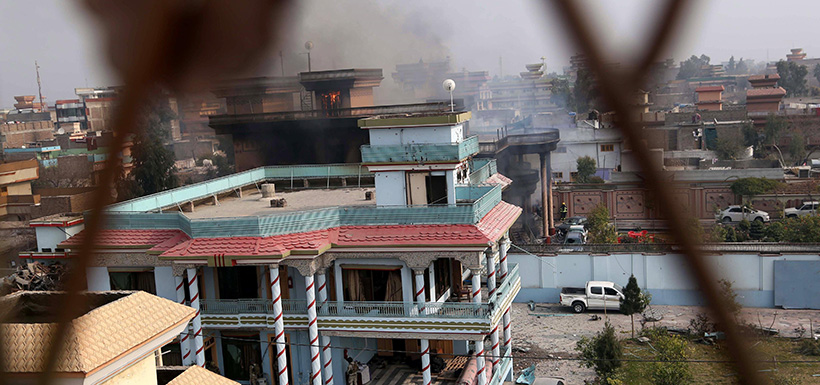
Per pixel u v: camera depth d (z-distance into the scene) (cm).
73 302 476
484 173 3347
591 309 4088
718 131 8100
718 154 7650
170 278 2789
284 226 2638
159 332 1664
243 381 2839
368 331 2616
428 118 2700
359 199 3147
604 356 3072
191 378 1808
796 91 14362
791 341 3428
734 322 295
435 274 2770
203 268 2808
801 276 3928
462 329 2528
